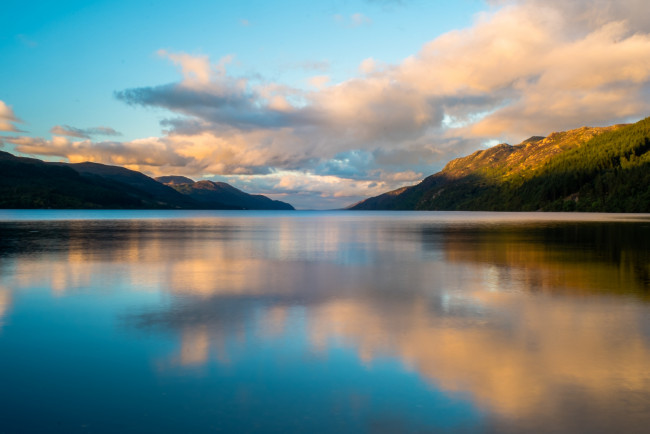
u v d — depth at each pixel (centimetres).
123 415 763
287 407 791
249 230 7294
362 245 4219
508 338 1189
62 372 959
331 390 862
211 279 2186
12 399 827
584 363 999
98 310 1527
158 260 2970
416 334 1229
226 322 1362
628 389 859
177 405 800
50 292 1853
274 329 1284
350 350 1095
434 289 1905
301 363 1007
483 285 2003
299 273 2392
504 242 4453
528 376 927
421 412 771
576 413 764
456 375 934
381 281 2122
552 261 2862
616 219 11312
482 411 773
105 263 2797
